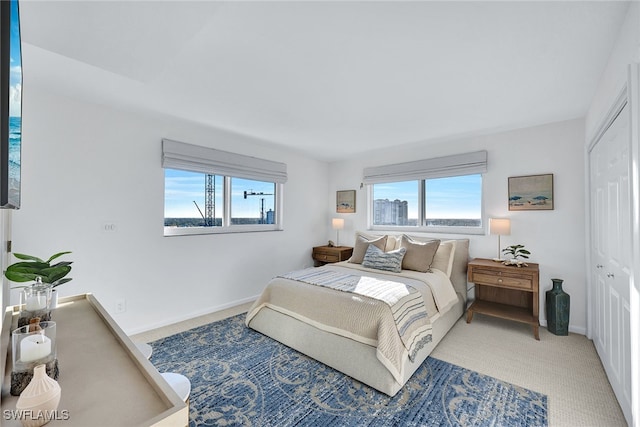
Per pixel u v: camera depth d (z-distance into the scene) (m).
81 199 2.61
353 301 2.36
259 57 1.87
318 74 2.09
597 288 2.57
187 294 3.36
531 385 2.07
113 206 2.79
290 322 2.72
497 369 2.29
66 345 1.02
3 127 0.54
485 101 2.58
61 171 2.50
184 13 1.15
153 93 2.44
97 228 2.70
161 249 3.14
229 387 2.06
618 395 1.88
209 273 3.57
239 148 3.88
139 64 1.50
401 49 1.77
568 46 1.74
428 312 2.61
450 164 3.82
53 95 2.46
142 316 2.99
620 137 1.82
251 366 2.33
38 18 1.14
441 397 1.94
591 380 2.13
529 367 2.32
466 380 2.14
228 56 1.86
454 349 2.64
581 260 2.99
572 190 3.04
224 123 3.19
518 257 3.35
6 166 0.54
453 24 1.54
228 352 2.56
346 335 2.30
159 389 0.73
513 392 2.00
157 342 2.75
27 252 2.35
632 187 1.48
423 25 1.55
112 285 2.79
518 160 3.36
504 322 3.31
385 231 4.53
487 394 1.97
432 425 1.69
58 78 2.21
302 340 2.54
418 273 3.24
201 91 2.39
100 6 1.09
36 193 2.38
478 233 3.71
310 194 4.96
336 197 5.18
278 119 3.05
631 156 1.48
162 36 1.28
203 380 2.14
